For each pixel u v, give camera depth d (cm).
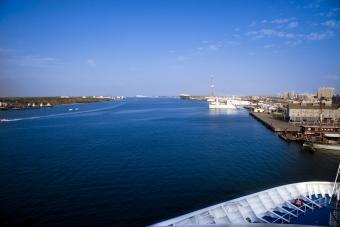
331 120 14188
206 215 1922
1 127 13812
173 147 8831
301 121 14388
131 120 17388
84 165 6550
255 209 2183
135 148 8600
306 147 8738
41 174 5847
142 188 5038
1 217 3919
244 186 5206
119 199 4534
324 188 2531
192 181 5453
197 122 16488
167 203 4388
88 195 4688
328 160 7362
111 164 6656
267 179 5675
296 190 2500
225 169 6328
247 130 13000
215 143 9612
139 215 3988
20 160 7012
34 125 14600
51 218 3894
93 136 11006
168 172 6044
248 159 7325
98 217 3919
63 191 4872
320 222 2067
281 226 1308
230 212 2038
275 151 8406
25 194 4725
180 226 1431
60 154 7694
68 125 14638
